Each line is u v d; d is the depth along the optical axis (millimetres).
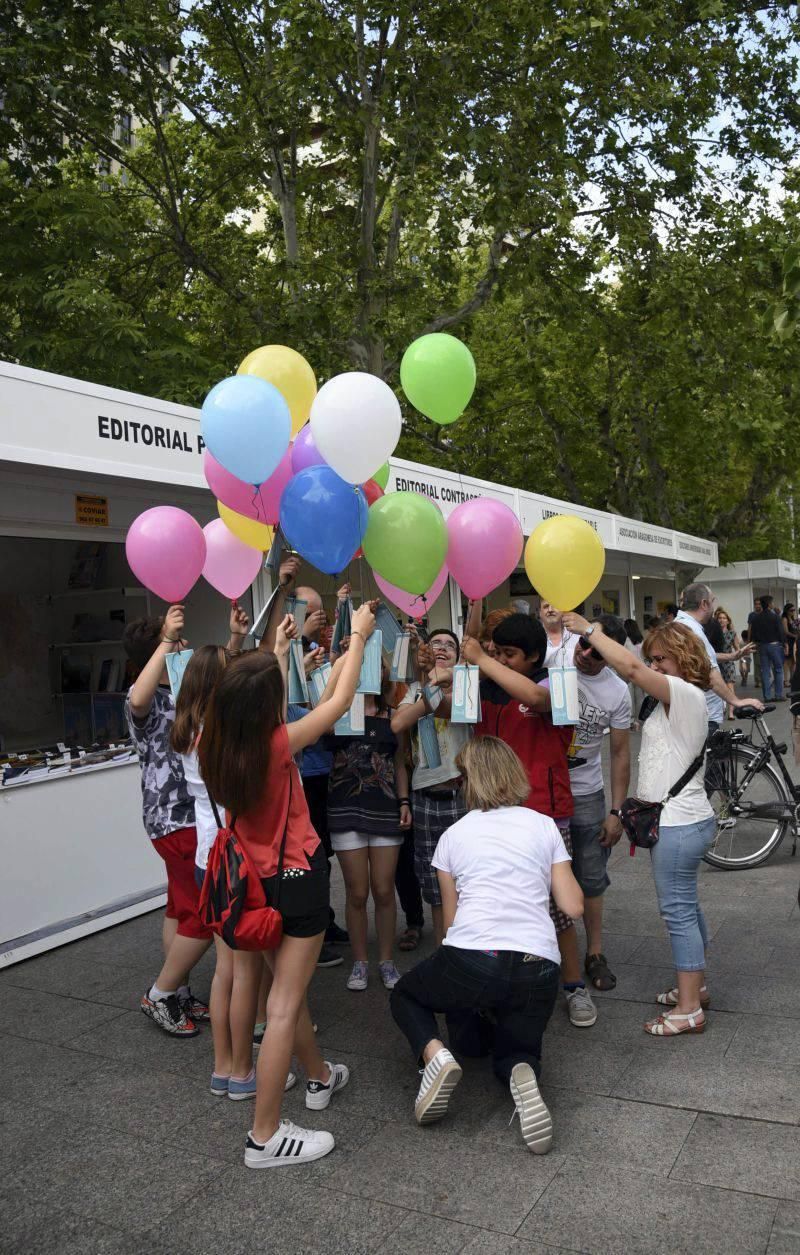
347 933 5301
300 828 3078
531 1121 2992
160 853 4066
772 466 20984
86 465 5352
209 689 3572
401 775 4703
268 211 16531
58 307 11633
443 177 13406
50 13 12414
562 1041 3877
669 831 3818
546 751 4078
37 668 7152
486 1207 2771
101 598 7168
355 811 4438
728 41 15250
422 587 3787
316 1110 3398
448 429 20438
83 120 13281
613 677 4434
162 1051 4008
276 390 3617
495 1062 3291
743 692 21156
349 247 14836
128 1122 3395
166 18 13258
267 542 4340
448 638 4453
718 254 16328
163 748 4070
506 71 13312
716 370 17578
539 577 3854
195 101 14727
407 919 5297
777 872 6359
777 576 26297
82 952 5336
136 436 5699
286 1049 3029
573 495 22312
